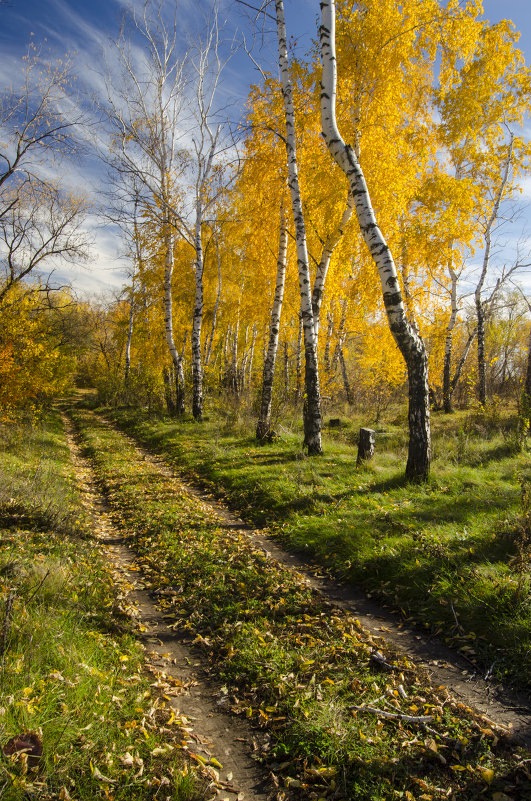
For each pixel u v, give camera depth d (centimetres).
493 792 233
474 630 376
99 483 985
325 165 1120
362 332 1864
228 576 514
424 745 266
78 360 3994
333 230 1119
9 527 587
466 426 1210
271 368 1197
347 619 416
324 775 250
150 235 1841
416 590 445
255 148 1189
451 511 600
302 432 1301
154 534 654
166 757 260
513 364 2834
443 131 1488
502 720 286
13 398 1280
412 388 742
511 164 1590
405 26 1043
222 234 2016
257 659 362
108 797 224
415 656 360
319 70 1079
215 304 2200
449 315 1850
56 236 1471
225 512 766
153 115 1645
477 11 1273
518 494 617
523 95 1437
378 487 747
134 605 463
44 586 416
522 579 394
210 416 1786
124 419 2086
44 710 267
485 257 1739
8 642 316
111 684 313
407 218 1348
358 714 295
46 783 222
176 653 385
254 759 270
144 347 2473
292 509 713
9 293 1457
